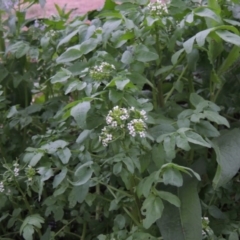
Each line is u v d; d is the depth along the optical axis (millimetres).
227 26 988
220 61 1202
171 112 1126
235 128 1123
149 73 1158
